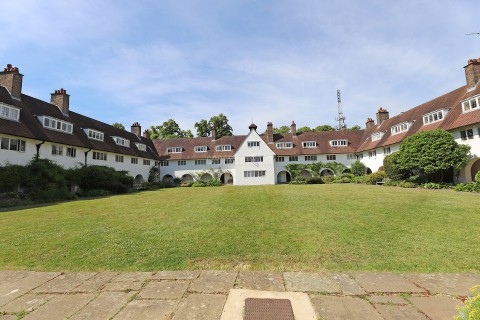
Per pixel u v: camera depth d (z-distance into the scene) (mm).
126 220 10414
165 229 8570
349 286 4191
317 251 6020
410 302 3654
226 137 48188
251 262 5418
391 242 6613
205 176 45500
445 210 10617
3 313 3580
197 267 5219
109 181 26875
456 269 4902
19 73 23719
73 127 28422
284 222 9266
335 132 46094
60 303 3834
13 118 21047
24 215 12336
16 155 20562
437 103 28125
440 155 20938
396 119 34969
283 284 4305
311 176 42219
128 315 3461
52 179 21969
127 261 5617
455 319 2885
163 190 31172
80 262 5605
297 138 45531
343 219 9531
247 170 42156
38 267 5379
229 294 3980
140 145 40906
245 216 10586
